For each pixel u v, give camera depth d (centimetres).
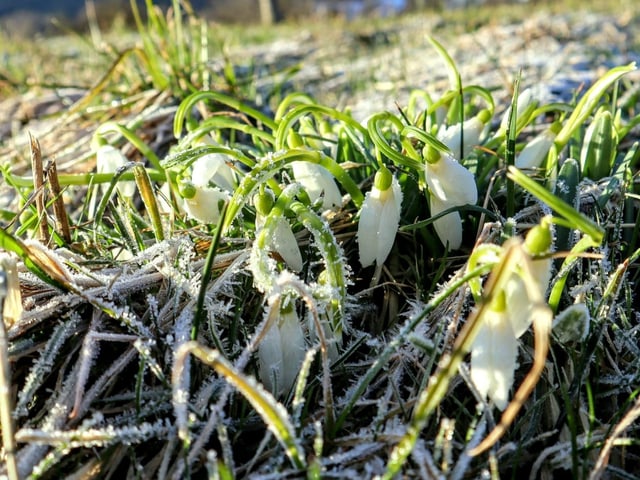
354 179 21
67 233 17
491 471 12
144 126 29
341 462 13
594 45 47
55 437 11
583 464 12
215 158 16
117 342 15
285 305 13
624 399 14
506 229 15
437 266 18
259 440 14
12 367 14
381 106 35
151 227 18
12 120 38
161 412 14
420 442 12
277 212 14
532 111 20
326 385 12
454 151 19
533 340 15
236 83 34
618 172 18
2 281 12
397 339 13
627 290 15
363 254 16
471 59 45
